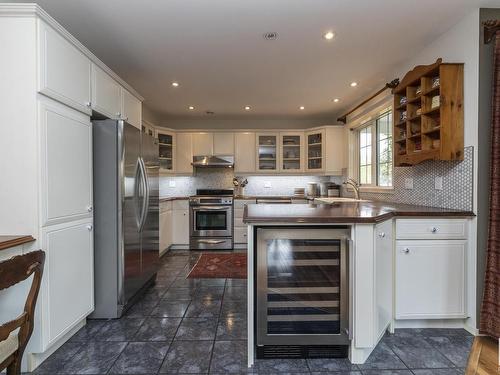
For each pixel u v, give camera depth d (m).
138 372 1.77
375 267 1.87
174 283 3.37
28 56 1.72
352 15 2.25
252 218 1.81
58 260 1.92
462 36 2.32
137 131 2.80
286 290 1.94
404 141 2.88
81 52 2.18
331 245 1.93
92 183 2.40
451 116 2.30
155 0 2.05
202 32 2.49
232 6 2.13
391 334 2.23
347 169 4.91
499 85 2.04
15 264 1.23
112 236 2.48
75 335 2.20
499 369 1.80
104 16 2.24
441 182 2.60
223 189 5.76
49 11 2.17
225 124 5.77
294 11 2.20
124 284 2.50
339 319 1.93
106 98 2.57
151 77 3.52
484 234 2.21
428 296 2.27
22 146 1.74
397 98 2.97
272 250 1.93
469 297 2.27
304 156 5.54
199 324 2.38
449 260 2.27
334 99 4.45
